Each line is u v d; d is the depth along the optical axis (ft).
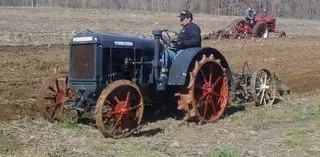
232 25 92.53
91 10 157.17
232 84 34.65
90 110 29.04
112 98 27.37
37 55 59.82
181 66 30.83
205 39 87.66
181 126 30.96
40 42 74.54
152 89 31.40
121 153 24.58
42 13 126.72
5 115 31.68
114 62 29.12
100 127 26.78
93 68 28.30
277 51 73.20
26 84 43.14
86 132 28.48
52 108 30.66
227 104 34.55
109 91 26.96
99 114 26.61
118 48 29.19
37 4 183.42
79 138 27.02
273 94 38.14
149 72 30.91
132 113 28.43
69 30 90.74
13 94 38.88
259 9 224.33
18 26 91.66
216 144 26.94
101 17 125.80
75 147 25.21
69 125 29.55
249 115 34.04
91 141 26.45
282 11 234.99
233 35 91.25
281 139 28.04
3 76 46.19
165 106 33.47
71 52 29.27
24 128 28.73
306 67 59.52
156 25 112.27
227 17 167.02
